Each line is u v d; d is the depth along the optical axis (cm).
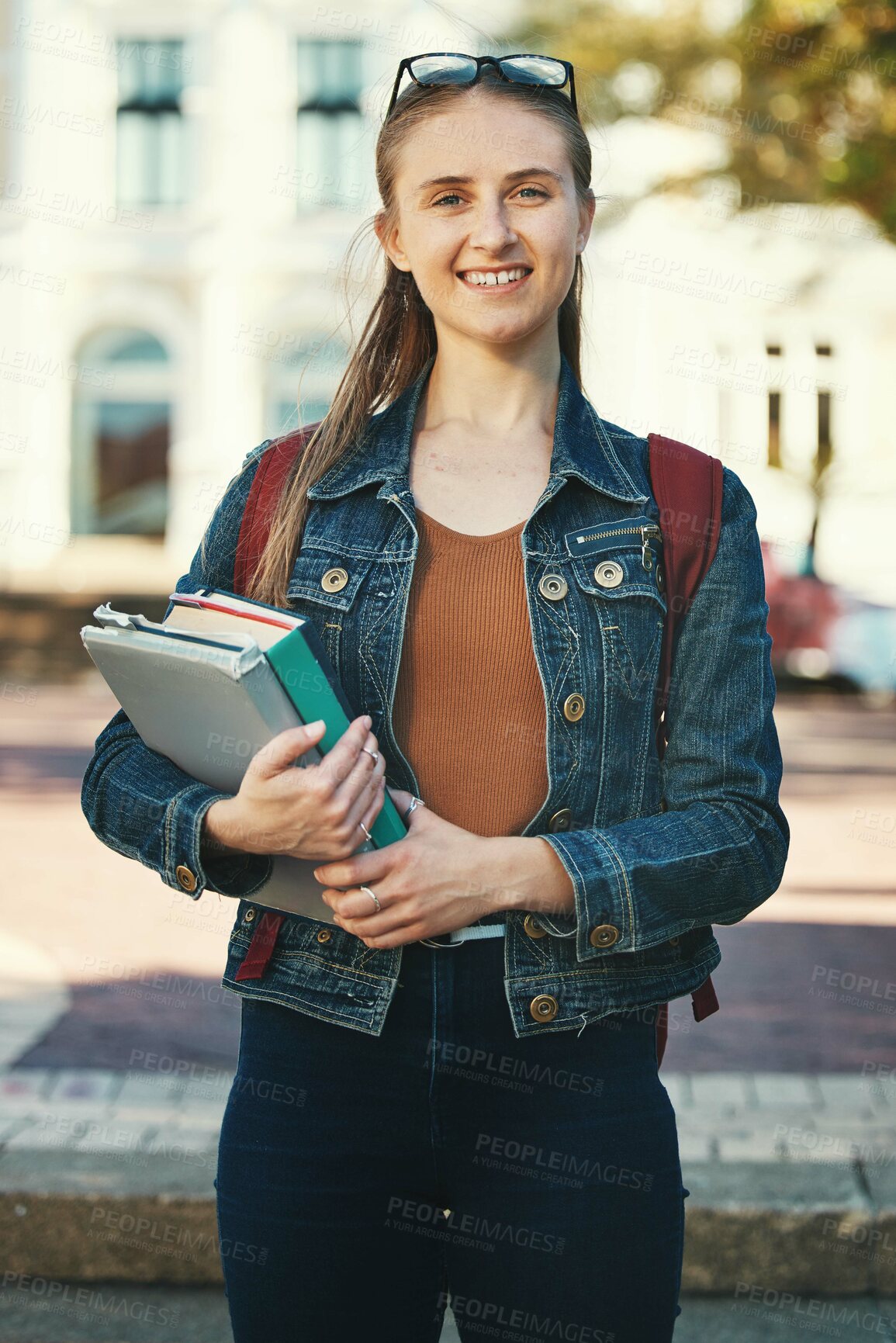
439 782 175
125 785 177
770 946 581
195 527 2109
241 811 162
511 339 178
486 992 172
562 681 173
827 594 1528
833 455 1862
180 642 162
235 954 181
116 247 2130
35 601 1755
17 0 2098
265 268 2114
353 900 163
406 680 174
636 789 177
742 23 1287
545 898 168
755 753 178
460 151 175
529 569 174
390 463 181
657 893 169
